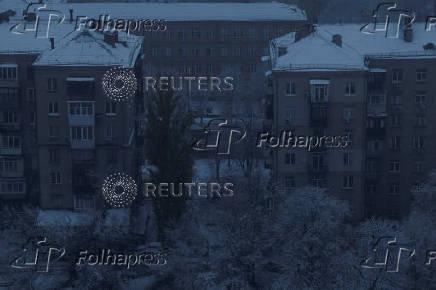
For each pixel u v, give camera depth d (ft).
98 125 352.49
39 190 360.28
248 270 279.90
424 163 375.45
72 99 348.59
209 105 504.02
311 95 346.95
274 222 301.84
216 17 603.67
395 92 370.32
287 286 269.85
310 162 352.69
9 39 371.97
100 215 322.55
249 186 338.34
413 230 298.97
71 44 355.97
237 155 430.61
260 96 486.38
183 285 287.69
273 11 613.93
